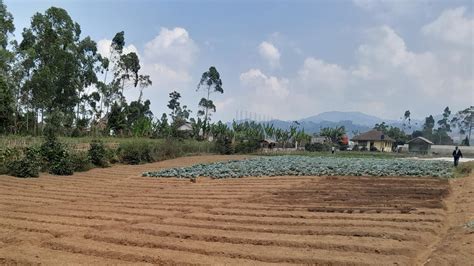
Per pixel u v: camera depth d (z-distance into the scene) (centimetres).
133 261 795
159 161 3325
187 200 1539
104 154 2830
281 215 1224
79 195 1662
